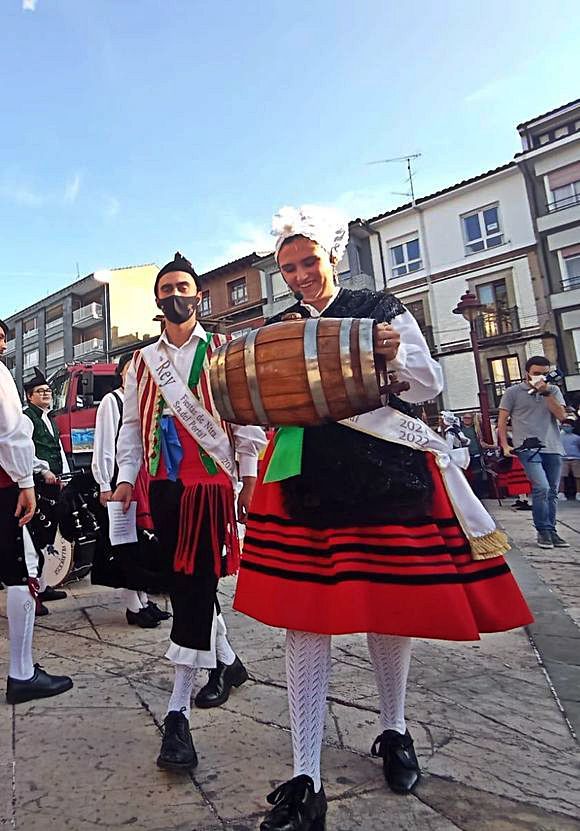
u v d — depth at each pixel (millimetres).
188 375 1923
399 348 1366
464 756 1612
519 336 21188
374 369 1229
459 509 1458
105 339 33438
